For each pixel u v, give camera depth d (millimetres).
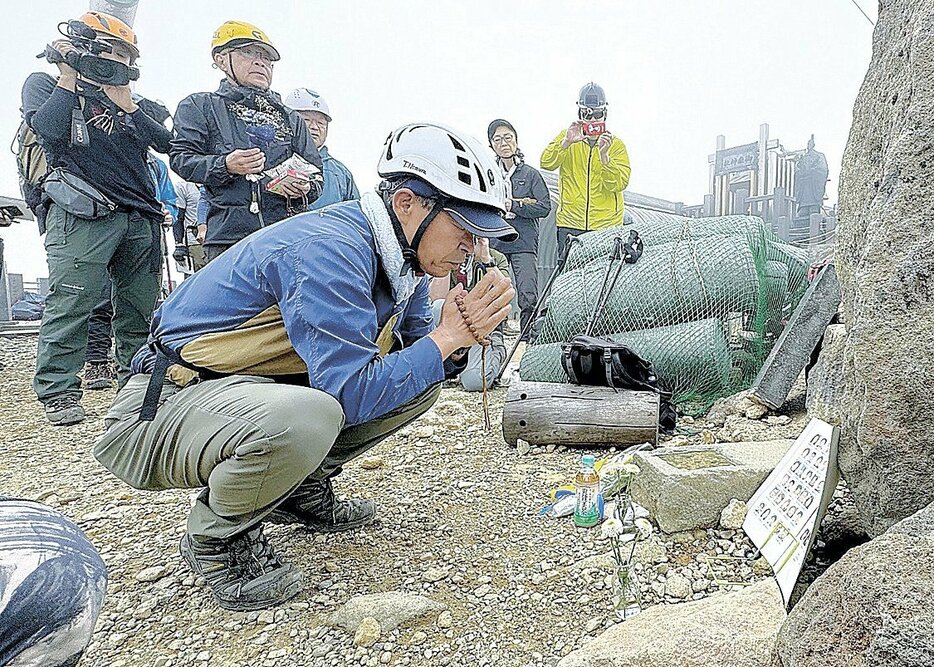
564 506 2777
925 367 1463
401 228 2156
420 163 2096
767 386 4152
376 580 2297
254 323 2111
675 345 4383
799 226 11281
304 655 1917
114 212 4520
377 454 3725
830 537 1915
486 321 2191
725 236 4727
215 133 4324
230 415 2012
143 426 2162
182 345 2141
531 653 1880
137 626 2088
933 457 1484
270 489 2023
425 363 2119
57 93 4219
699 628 1536
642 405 3646
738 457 2672
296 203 4543
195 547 2160
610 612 2041
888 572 1093
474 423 4344
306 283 2016
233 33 4398
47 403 4582
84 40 4191
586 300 4758
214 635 2025
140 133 4590
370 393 2053
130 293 4883
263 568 2211
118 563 2510
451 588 2232
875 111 1824
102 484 3412
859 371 1576
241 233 4363
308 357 2033
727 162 12930
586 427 3666
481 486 3164
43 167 4602
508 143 6602
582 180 6770
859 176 1884
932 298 1470
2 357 7836
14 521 1097
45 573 1037
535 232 6785
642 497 2641
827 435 1710
